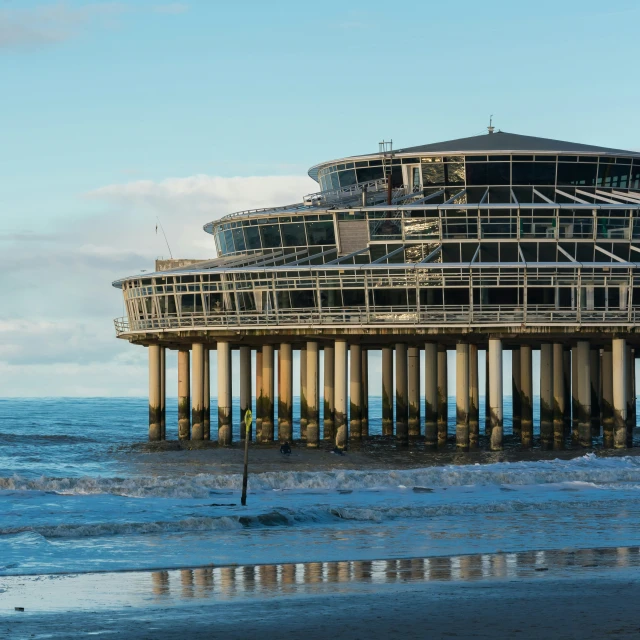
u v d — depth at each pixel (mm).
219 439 101000
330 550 41531
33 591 32812
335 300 94000
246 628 27609
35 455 101062
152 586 33750
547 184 103062
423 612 29453
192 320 98062
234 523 48719
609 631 27078
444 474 70000
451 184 104375
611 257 94562
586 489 66750
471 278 92562
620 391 95250
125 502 58000
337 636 26734
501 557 39594
